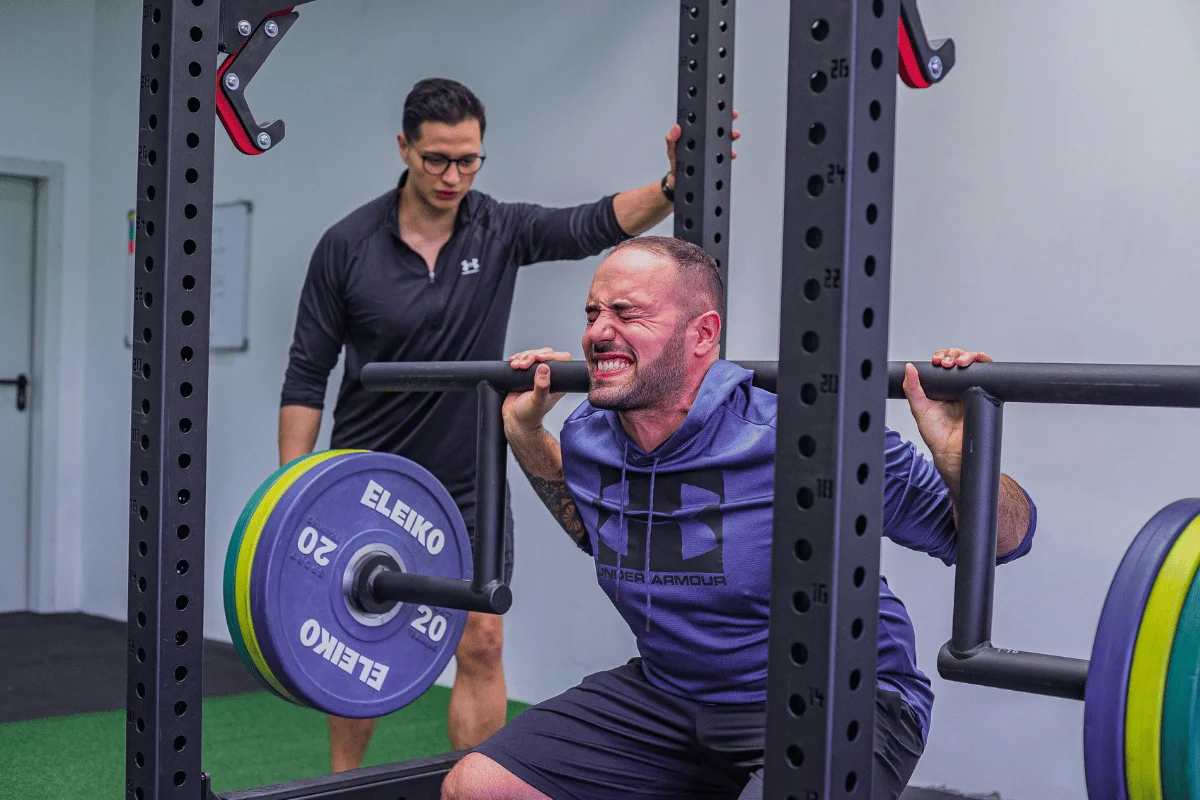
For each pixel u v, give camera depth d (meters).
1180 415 2.79
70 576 5.69
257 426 4.85
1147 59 2.84
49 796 2.94
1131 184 2.86
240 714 3.78
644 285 1.48
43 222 5.56
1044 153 2.99
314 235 4.66
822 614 1.01
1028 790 2.99
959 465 1.50
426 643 2.00
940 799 3.03
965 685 3.09
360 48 4.52
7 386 5.57
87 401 5.65
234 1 1.60
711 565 1.49
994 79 3.06
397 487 1.94
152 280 1.48
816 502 1.01
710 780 1.62
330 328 2.73
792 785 1.02
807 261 1.02
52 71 5.54
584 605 3.91
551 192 4.04
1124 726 1.18
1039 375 1.41
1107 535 2.89
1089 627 2.91
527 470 1.81
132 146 5.44
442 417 2.69
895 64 1.04
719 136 1.99
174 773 1.50
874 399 1.04
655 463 1.53
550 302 3.99
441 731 3.61
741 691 1.56
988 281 3.07
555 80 4.02
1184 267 2.78
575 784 1.63
